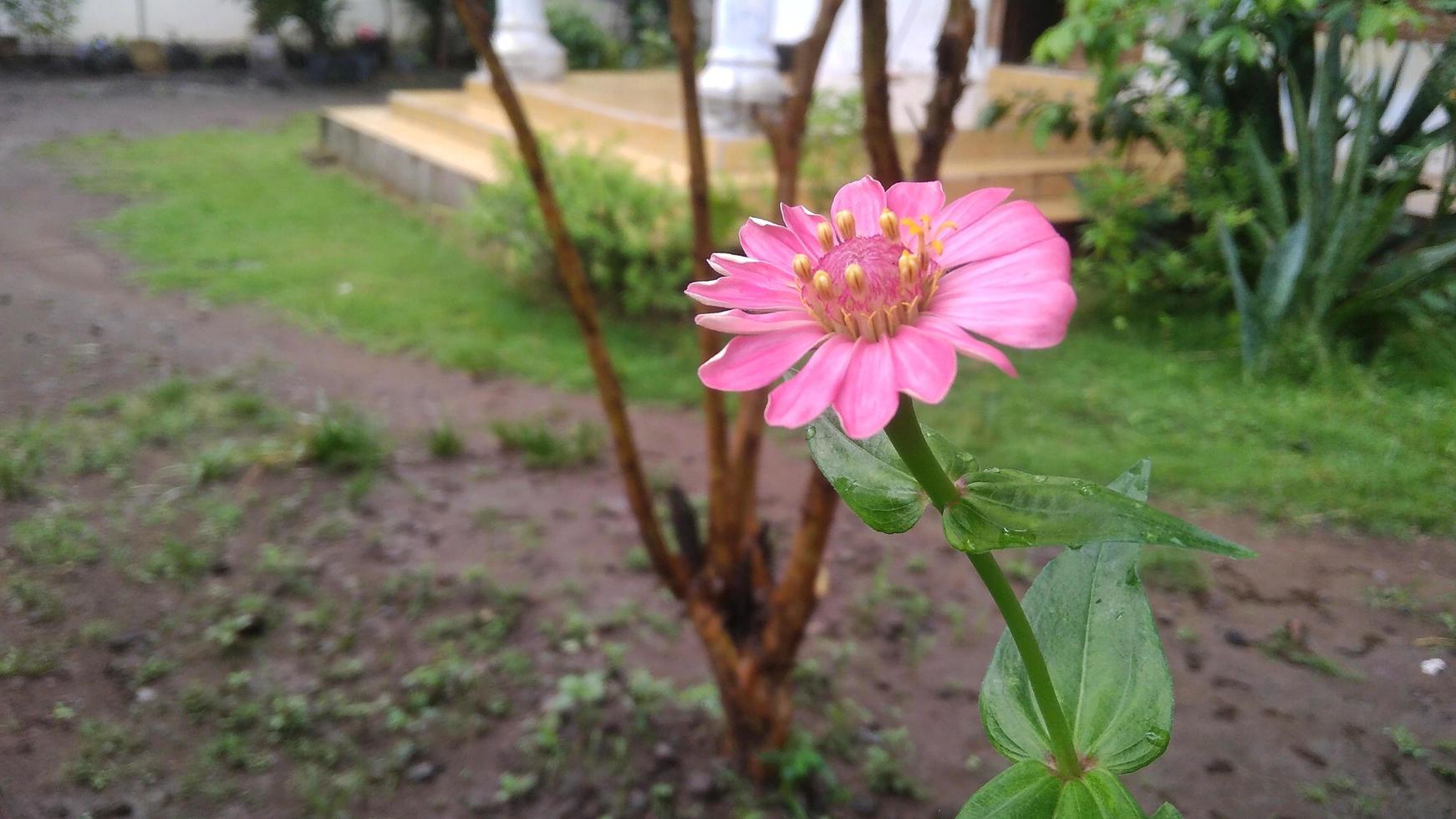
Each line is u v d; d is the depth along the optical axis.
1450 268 4.46
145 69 15.45
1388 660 2.79
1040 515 1.00
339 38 16.69
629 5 16.05
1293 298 4.70
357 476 4.19
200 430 4.50
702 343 2.48
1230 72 5.23
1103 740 1.27
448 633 3.22
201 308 6.01
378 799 2.57
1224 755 2.55
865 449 1.16
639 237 5.47
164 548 3.56
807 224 1.12
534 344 5.52
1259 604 3.11
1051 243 0.94
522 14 9.86
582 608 3.38
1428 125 4.84
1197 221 5.43
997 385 4.77
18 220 7.56
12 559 3.45
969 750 2.74
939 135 1.97
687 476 4.25
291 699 2.88
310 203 8.29
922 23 7.91
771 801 2.56
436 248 7.13
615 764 2.70
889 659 3.12
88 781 2.55
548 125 8.55
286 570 3.49
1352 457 3.78
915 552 3.71
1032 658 1.16
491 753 2.74
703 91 6.89
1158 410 4.40
